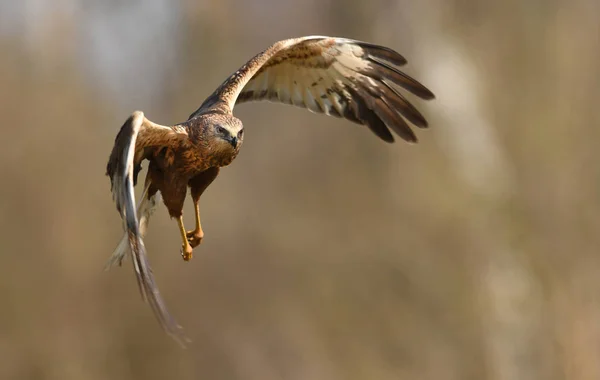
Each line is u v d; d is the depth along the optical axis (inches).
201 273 1015.6
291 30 1333.7
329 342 967.0
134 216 321.4
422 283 991.6
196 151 375.2
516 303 986.1
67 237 1011.3
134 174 377.1
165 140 369.7
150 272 313.4
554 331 976.9
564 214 1023.6
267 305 1006.4
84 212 1034.1
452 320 975.6
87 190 1049.5
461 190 1048.8
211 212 1060.5
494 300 985.5
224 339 981.2
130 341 986.7
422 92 454.9
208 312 999.0
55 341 968.9
